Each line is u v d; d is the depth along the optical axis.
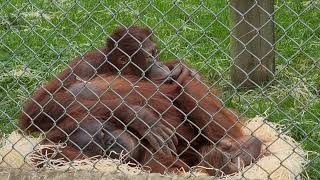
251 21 17.88
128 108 13.67
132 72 15.19
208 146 14.30
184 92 14.41
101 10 22.28
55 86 14.48
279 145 14.70
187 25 21.53
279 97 17.83
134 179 12.64
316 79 18.81
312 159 14.16
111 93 14.04
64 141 13.92
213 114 14.02
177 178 12.68
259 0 17.78
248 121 15.87
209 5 22.62
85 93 14.05
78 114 13.89
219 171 13.26
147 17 22.05
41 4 23.33
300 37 20.81
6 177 12.90
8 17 22.30
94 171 12.83
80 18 22.22
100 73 15.19
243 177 12.94
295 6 22.31
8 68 19.36
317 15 21.72
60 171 12.88
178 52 20.08
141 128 13.57
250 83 18.41
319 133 15.95
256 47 18.19
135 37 15.16
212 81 18.80
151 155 13.26
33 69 19.34
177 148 14.27
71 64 15.24
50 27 21.86
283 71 18.94
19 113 16.67
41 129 14.29
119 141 13.60
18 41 20.56
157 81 14.92
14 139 14.55
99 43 20.45
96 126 13.68
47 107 14.12
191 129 14.41
